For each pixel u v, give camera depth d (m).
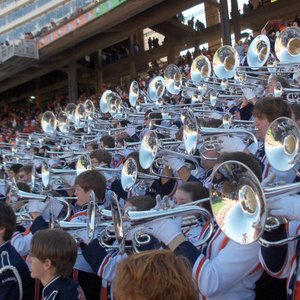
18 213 5.13
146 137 5.39
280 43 8.39
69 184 6.66
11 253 3.53
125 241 3.23
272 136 3.26
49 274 3.09
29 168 7.07
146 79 21.20
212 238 3.05
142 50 27.23
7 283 3.42
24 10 27.44
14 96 35.09
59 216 4.66
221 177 2.63
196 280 2.70
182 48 25.30
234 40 21.89
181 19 23.98
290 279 2.66
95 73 28.33
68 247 3.11
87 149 9.98
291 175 3.53
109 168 6.35
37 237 3.12
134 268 1.69
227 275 2.73
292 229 2.68
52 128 13.12
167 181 5.21
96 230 3.60
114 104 11.79
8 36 28.95
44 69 25.97
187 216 3.25
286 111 3.86
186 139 5.29
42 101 34.31
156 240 3.19
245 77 8.65
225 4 18.64
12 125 26.83
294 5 19.64
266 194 2.45
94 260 3.48
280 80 6.84
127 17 18.55
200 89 9.59
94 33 20.53
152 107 10.16
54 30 22.25
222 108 9.27
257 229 2.39
